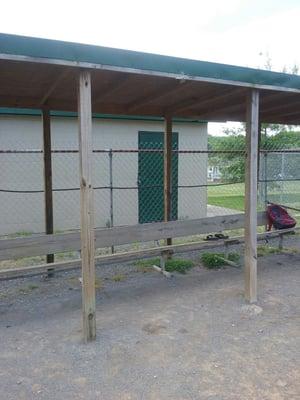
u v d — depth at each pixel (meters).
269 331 3.47
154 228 5.20
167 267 5.56
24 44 2.71
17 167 8.28
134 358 3.01
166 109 5.79
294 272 5.39
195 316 3.83
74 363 2.96
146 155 9.40
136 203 9.41
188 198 10.00
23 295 4.57
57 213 8.63
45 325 3.70
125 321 3.74
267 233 6.23
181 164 9.84
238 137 16.91
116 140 9.03
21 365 2.95
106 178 9.02
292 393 2.53
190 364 2.91
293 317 3.79
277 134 15.76
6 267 5.83
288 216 6.74
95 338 3.34
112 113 5.34
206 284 4.88
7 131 8.09
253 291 4.17
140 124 9.26
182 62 3.30
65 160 8.61
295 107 5.71
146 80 3.89
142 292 4.62
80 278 5.12
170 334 3.43
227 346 3.19
